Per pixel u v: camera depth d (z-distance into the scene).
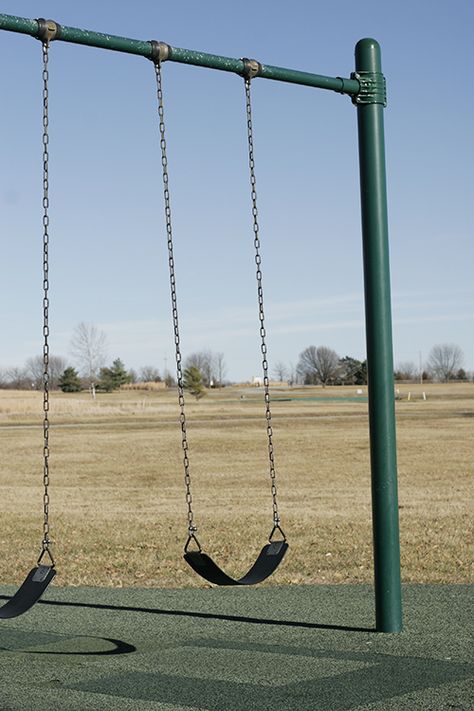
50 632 7.93
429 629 7.70
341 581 10.22
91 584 10.40
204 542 13.77
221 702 5.82
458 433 42.84
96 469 29.33
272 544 8.06
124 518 17.17
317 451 35.00
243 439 41.38
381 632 7.61
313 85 7.75
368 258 7.69
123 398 113.69
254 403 93.88
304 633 7.70
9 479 26.48
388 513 7.61
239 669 6.59
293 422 55.03
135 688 6.15
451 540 13.12
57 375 160.62
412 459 30.31
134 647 7.34
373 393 7.61
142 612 8.72
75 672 6.57
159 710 5.68
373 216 7.69
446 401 93.88
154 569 11.42
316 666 6.63
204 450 36.09
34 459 32.91
